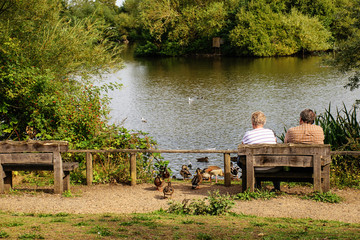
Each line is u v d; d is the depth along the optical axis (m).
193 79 46.66
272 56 73.38
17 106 13.30
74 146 11.95
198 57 76.06
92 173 10.56
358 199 8.53
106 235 5.73
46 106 12.62
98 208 8.12
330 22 74.50
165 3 79.31
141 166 11.32
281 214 7.60
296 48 72.94
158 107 32.47
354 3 19.83
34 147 8.95
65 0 19.06
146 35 81.56
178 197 9.01
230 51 77.44
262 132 8.61
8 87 12.89
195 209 7.69
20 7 15.58
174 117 28.91
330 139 12.09
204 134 24.19
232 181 11.51
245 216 7.36
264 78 45.38
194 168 18.39
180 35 79.56
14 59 13.77
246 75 48.34
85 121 12.48
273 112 29.33
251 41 72.31
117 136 11.98
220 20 79.12
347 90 36.44
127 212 7.83
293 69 52.06
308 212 7.70
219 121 27.30
